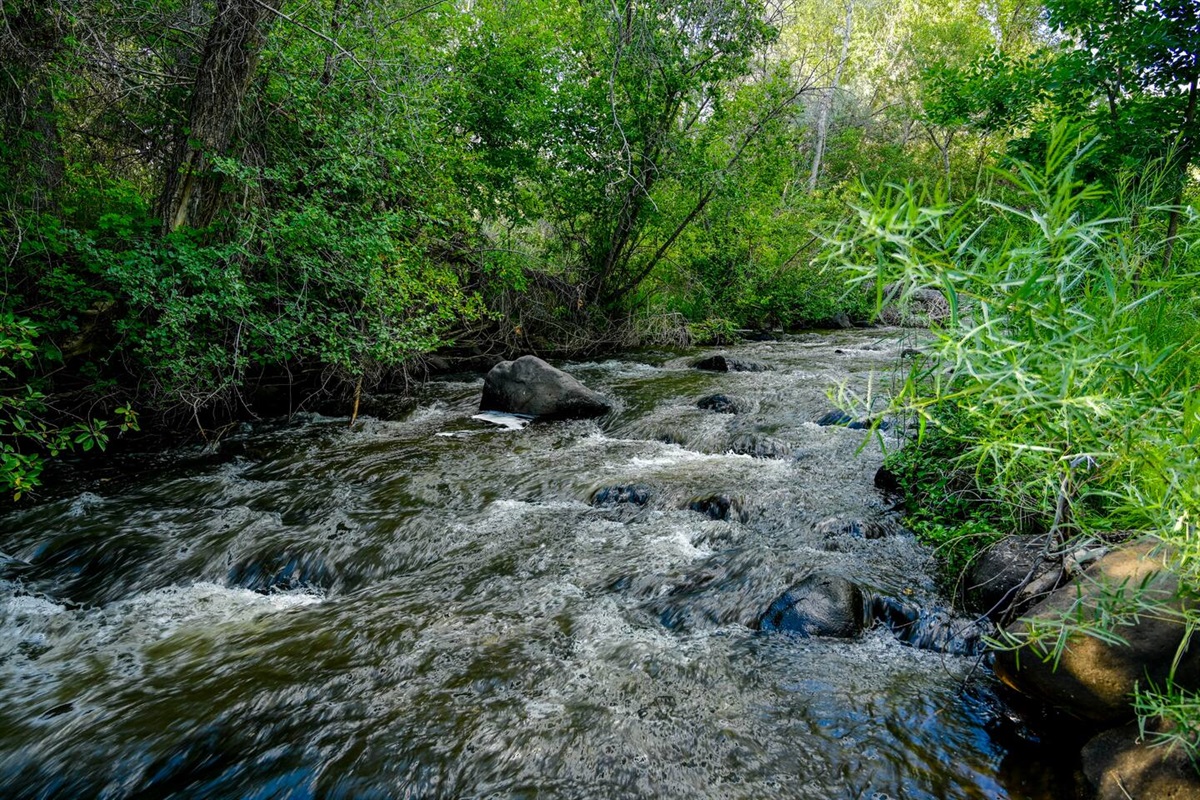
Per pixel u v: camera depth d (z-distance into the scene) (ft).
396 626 12.57
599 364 45.24
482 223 43.34
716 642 11.81
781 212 62.80
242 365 24.70
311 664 11.39
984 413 7.23
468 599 13.53
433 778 8.79
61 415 23.40
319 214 24.67
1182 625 7.68
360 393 32.14
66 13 21.47
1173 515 6.29
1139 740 7.57
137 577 14.99
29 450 22.95
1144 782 7.15
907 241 5.51
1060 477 7.56
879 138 107.45
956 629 11.55
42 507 18.58
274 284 25.88
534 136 45.09
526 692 10.50
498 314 43.57
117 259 21.61
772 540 15.44
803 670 10.93
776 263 63.87
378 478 20.92
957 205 5.86
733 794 8.45
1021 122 24.70
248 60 24.77
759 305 64.59
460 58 43.19
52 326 21.25
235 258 24.82
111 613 13.60
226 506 18.81
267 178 25.99
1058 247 6.15
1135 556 8.16
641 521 17.07
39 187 23.20
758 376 36.83
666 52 42.91
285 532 16.85
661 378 37.83
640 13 42.09
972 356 6.17
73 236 20.79
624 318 54.95
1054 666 7.85
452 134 43.04
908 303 6.46
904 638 11.80
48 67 22.40
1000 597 11.57
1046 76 23.06
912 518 15.47
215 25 24.07
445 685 10.71
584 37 44.62
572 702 10.23
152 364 23.34
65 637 12.70
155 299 22.48
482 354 44.47
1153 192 10.93
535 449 24.16
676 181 49.24
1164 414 6.44
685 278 59.62
